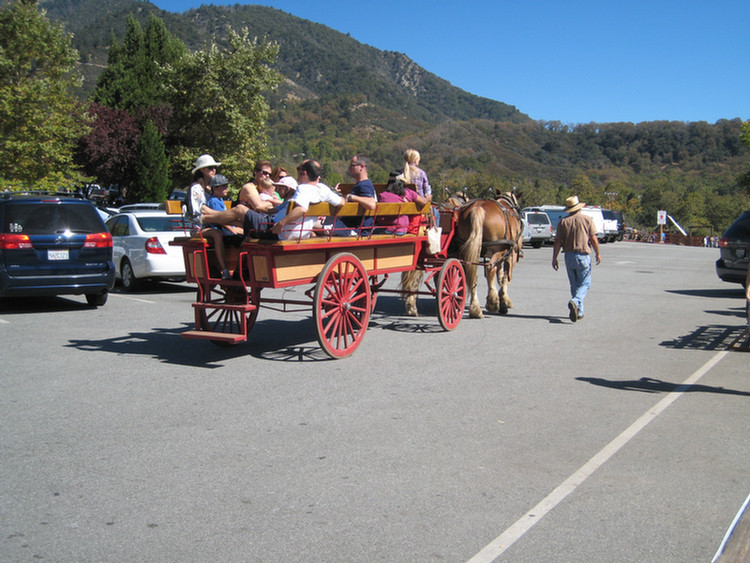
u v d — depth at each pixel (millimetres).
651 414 5766
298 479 4336
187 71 35500
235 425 5371
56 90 27922
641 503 4039
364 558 3387
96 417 5555
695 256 29891
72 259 11125
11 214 10820
